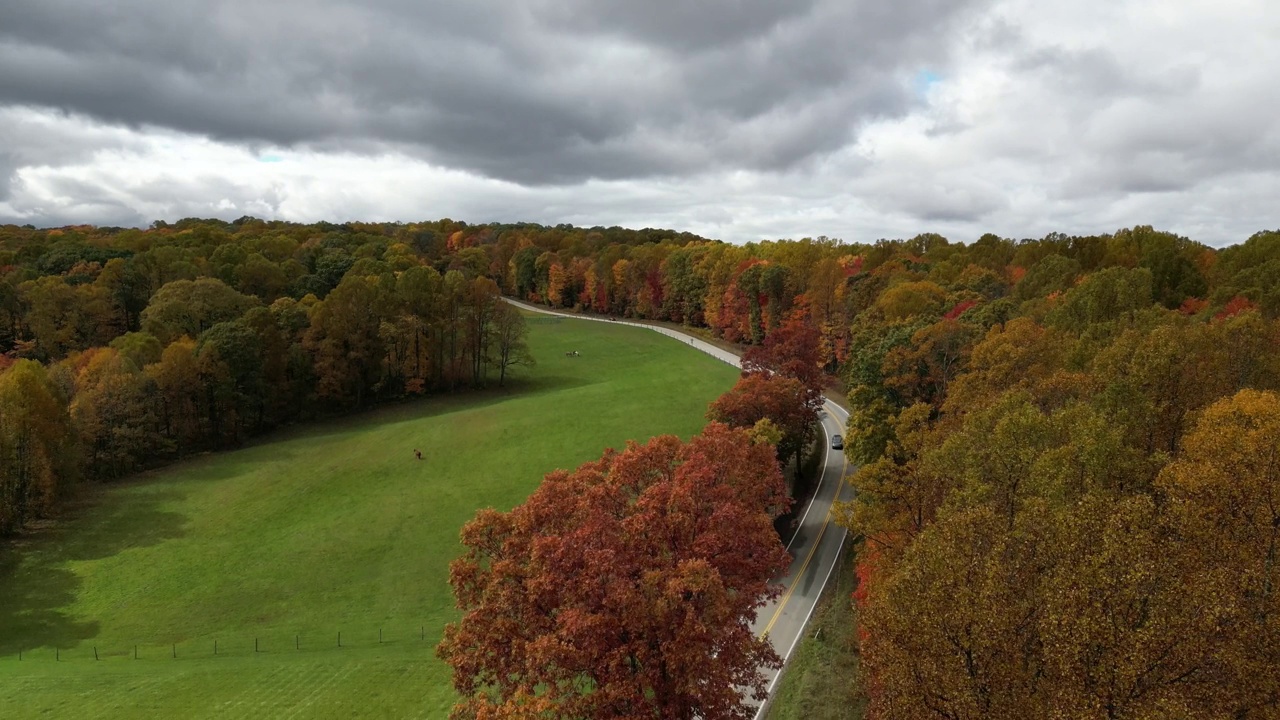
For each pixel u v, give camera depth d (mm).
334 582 53562
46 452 64250
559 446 75688
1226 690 17375
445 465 72875
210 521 63250
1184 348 38750
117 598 52031
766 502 40375
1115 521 20734
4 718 36344
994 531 24031
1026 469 30047
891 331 68000
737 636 26734
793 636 42094
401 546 58125
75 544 59344
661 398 90438
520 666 25578
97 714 36625
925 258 144375
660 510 28562
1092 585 18938
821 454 73938
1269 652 18438
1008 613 20062
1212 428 29359
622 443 75625
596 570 24078
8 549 58594
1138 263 95688
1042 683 19031
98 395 74188
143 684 39594
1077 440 29422
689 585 22891
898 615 21625
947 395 54250
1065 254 120000
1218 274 93562
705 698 24859
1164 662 17359
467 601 28734
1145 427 35781
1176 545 21750
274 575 54625
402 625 47812
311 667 41250
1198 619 17906
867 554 42156
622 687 23219
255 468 75312
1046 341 50406
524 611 26266
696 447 34125
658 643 24797
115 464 73938
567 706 23547
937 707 19719
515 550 28344
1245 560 22453
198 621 49250
